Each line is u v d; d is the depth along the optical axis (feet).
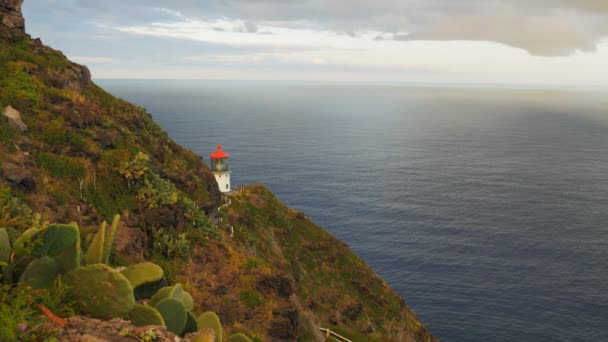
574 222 508.12
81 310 23.47
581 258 395.34
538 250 412.77
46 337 19.39
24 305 21.24
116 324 21.91
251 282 78.28
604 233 470.80
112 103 103.24
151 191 75.31
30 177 56.54
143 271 27.50
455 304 302.04
